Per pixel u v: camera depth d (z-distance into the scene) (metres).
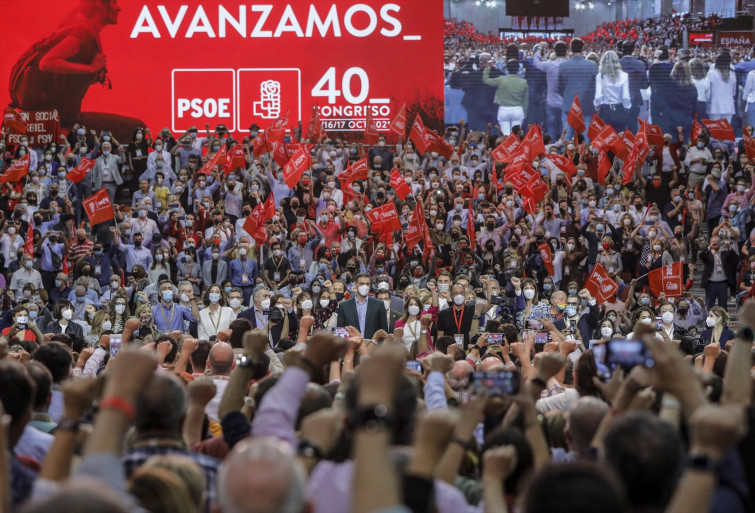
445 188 26.41
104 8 28.64
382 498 2.36
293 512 2.48
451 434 2.95
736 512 3.12
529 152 24.81
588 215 25.19
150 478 3.01
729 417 2.57
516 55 29.38
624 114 29.58
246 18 28.75
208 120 28.70
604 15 29.70
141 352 2.92
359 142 28.80
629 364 3.90
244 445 2.58
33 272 21.81
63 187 26.41
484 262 22.97
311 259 23.80
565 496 2.56
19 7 28.48
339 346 3.79
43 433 4.61
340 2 28.83
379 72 28.91
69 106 28.48
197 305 17.77
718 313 16.12
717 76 29.45
